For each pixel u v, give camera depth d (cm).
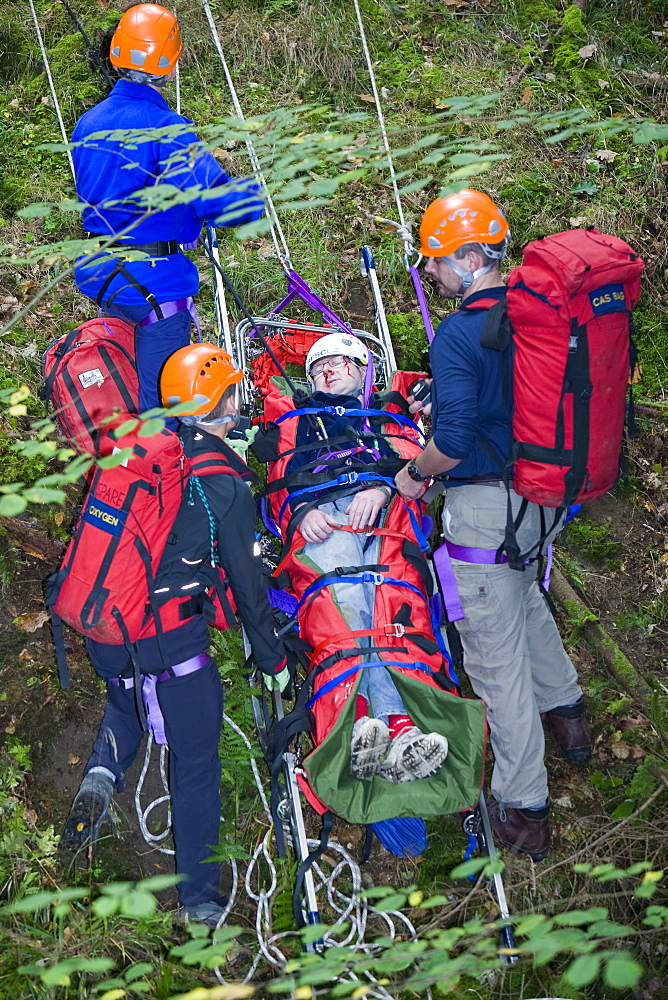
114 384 373
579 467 311
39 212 251
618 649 449
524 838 361
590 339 297
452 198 323
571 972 171
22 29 642
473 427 316
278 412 416
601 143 647
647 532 503
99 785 338
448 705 321
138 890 172
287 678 354
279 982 211
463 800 314
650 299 587
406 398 442
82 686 403
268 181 254
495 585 342
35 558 423
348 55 684
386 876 378
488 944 213
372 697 336
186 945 206
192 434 313
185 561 307
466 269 321
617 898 373
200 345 321
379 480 383
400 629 340
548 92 679
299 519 371
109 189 352
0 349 482
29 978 311
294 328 470
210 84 654
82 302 519
